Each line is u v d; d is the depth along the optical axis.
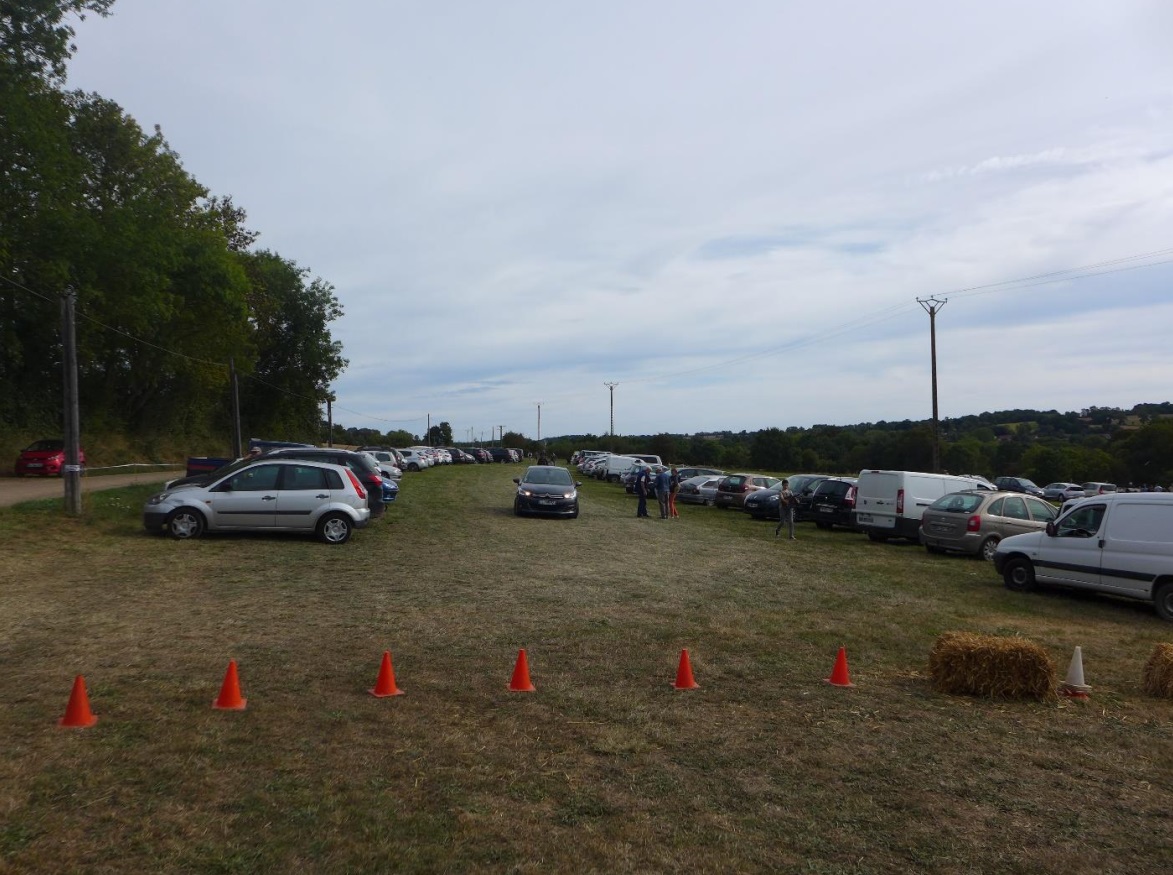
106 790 4.84
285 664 7.78
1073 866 4.27
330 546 16.81
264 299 61.41
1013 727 6.61
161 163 44.22
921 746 6.08
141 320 41.16
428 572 13.90
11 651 8.01
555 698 6.96
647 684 7.50
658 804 4.91
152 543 15.95
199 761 5.32
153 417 53.47
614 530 22.69
